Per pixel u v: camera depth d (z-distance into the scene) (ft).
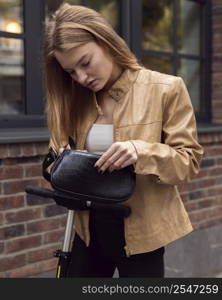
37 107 11.59
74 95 6.17
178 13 15.23
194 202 14.15
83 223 6.27
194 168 5.87
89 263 6.58
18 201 10.01
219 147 14.85
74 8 5.59
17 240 10.04
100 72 5.60
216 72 16.06
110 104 6.03
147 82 5.85
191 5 15.62
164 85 5.80
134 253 5.97
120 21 13.37
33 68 11.45
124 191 5.41
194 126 5.88
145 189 5.87
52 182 5.45
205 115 16.15
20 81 11.48
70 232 5.90
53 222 10.68
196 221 14.26
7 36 11.09
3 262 9.84
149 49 14.25
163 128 5.86
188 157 5.69
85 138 6.13
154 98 5.79
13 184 9.90
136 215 5.91
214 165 14.70
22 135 9.97
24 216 10.13
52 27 5.59
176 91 5.79
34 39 11.42
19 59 11.43
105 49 5.65
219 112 16.07
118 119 5.85
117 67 5.89
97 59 5.54
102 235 6.19
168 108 5.81
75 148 5.96
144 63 14.07
